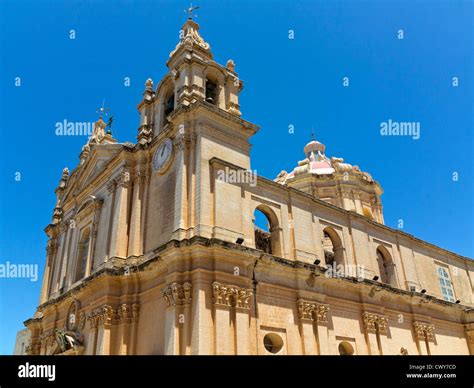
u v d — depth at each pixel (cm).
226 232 2378
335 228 3198
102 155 3531
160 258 2325
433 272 3916
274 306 2456
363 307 2986
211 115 2662
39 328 3431
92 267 2994
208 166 2503
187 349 2044
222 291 2169
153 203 2778
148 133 3102
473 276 4416
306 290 2647
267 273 2500
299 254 2780
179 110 2673
